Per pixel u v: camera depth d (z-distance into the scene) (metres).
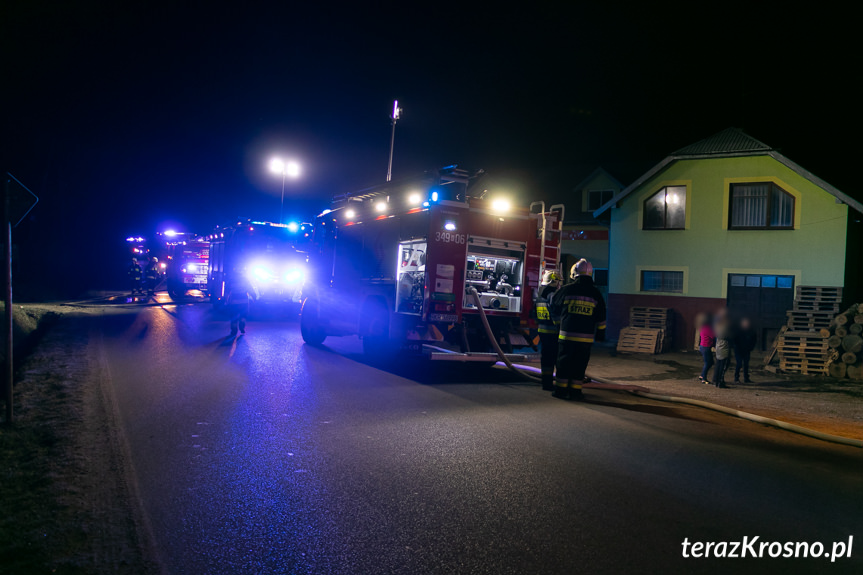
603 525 4.09
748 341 11.69
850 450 6.56
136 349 11.75
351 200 12.84
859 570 3.54
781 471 5.46
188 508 4.25
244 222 19.47
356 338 15.55
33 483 4.57
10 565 3.34
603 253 24.20
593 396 9.07
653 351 16.67
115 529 3.87
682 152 18.09
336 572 3.39
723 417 8.03
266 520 4.08
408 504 4.39
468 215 10.14
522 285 10.60
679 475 5.19
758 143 17.25
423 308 9.85
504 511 4.29
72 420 6.36
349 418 6.92
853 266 17.16
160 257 29.08
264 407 7.32
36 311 17.14
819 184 16.08
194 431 6.18
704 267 17.95
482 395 8.59
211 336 14.35
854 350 12.35
